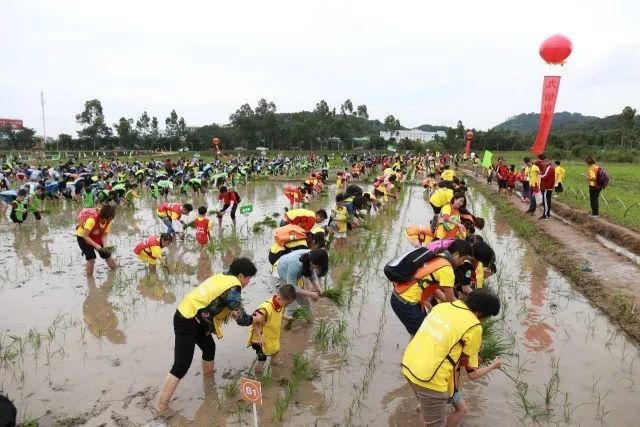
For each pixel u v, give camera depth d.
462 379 5.91
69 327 7.48
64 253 12.05
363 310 8.11
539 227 14.32
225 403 5.44
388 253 11.95
